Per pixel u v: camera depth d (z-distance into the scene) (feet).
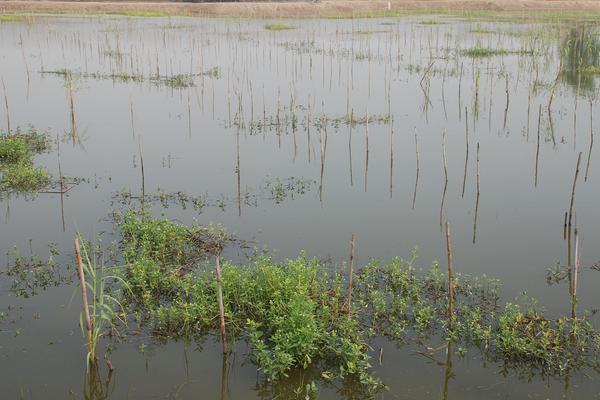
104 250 34.73
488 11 202.08
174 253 33.81
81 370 24.70
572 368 24.62
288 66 93.86
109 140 56.49
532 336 25.80
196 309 27.50
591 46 104.42
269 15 191.21
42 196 43.21
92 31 142.31
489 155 52.13
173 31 143.54
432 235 37.19
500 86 77.87
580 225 38.27
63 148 53.98
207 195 43.45
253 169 48.93
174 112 66.49
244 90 76.84
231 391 23.63
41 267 32.58
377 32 142.82
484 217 39.78
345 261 33.78
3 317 28.07
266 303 28.04
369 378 23.43
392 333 26.78
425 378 24.18
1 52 108.58
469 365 24.93
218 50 111.24
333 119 63.00
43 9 195.52
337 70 90.38
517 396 23.16
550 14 182.70
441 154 52.37
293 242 36.11
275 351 24.77
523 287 30.78
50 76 86.43
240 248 35.17
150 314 28.25
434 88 77.46
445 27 151.43
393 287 30.66
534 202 42.14
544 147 54.19
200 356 25.62
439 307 28.76
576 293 30.12
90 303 29.25
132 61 96.02
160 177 47.03
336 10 199.62
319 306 27.96
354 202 42.39
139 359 25.40
